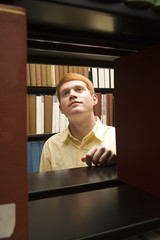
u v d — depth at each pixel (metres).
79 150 1.33
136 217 0.41
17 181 0.29
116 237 0.37
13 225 0.29
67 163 1.34
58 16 0.37
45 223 0.39
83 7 0.32
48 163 1.45
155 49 0.46
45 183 0.54
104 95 2.03
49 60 0.63
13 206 0.29
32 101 1.83
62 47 0.55
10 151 0.28
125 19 0.36
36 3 0.31
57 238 0.35
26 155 0.29
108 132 1.43
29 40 0.51
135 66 0.52
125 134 0.57
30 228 0.38
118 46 0.56
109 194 0.52
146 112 0.50
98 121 1.44
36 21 0.40
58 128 1.94
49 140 1.49
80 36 0.48
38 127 1.87
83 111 1.28
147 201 0.47
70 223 0.39
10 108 0.28
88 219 0.40
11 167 0.28
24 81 0.29
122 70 0.56
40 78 1.88
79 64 0.67
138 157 0.53
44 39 0.47
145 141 0.50
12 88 0.28
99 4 0.33
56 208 0.45
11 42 0.28
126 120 0.56
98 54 0.60
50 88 2.01
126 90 0.55
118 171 0.59
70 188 0.52
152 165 0.49
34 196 0.48
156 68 0.46
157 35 0.50
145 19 0.36
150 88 0.48
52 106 1.91
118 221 0.40
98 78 2.12
